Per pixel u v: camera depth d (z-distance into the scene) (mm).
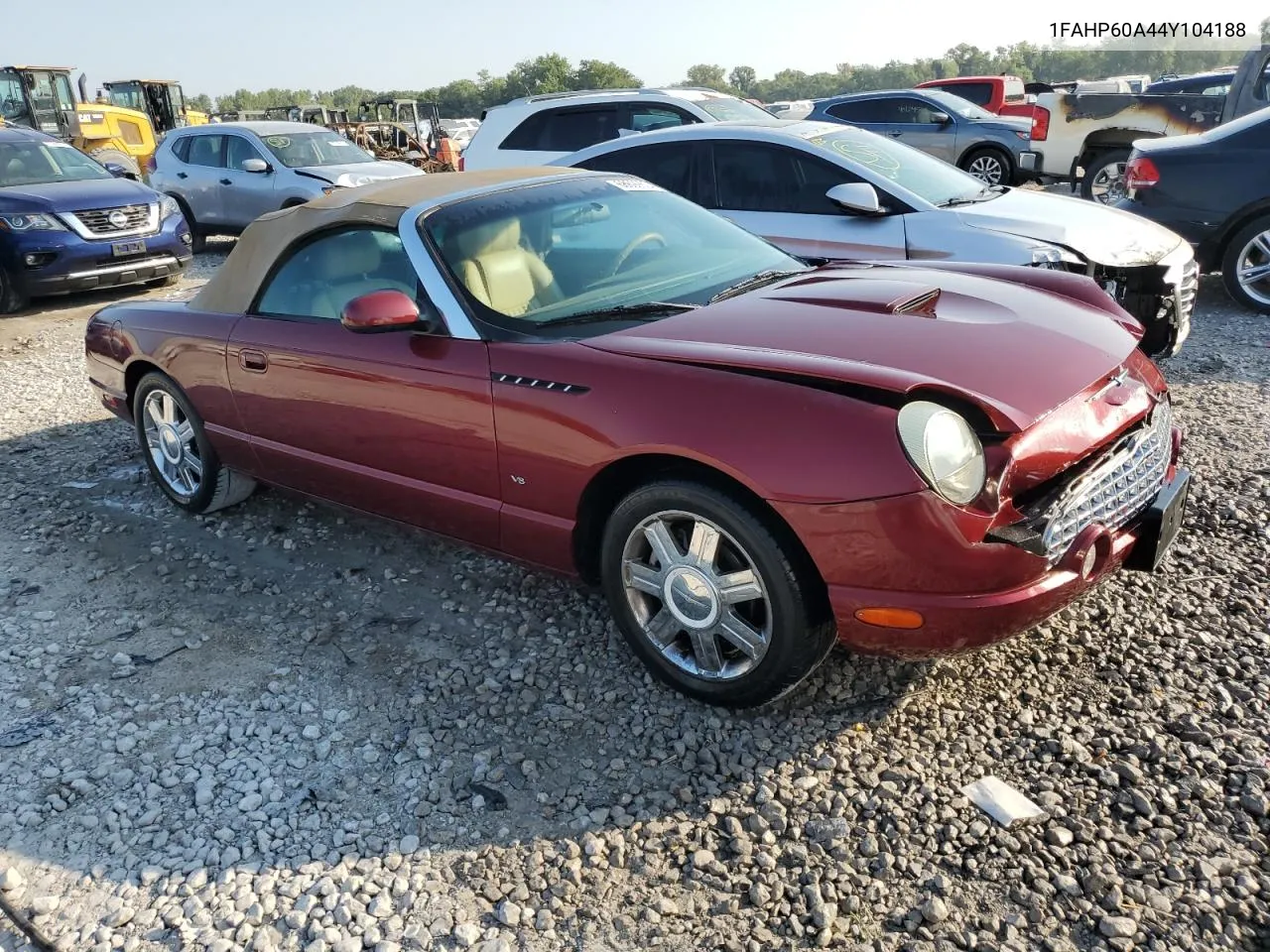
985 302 3256
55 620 3881
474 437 3275
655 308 3350
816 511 2549
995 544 2494
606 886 2432
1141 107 12117
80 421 6457
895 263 4043
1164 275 5695
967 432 2529
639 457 2891
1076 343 2994
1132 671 3088
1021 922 2234
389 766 2916
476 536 3506
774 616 2752
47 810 2803
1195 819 2486
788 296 3375
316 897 2441
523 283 3477
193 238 13938
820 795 2666
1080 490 2658
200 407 4406
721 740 2926
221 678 3422
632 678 3258
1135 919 2215
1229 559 3727
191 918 2404
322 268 3859
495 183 3922
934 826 2527
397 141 28859
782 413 2625
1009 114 19172
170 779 2900
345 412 3693
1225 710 2873
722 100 9750
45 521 4859
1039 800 2580
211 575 4203
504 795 2764
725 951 2227
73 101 19484
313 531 4594
